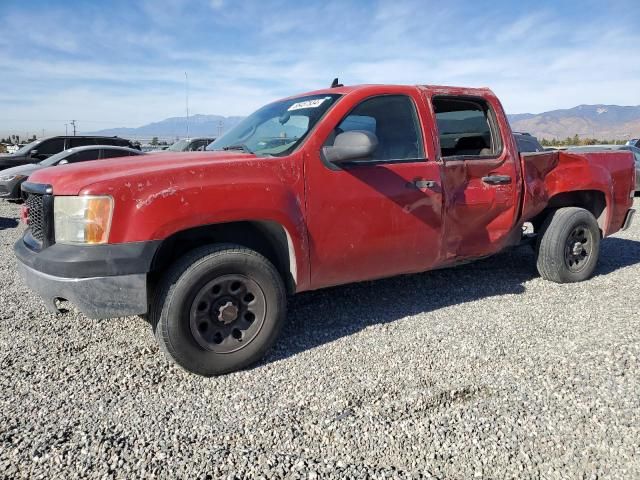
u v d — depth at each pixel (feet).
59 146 45.24
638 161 43.16
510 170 13.79
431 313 13.08
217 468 6.73
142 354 10.57
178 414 8.16
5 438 7.37
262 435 7.54
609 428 7.59
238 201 9.33
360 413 8.14
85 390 8.97
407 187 11.67
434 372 9.61
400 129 12.03
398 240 11.71
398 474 6.60
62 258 8.54
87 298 8.51
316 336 11.59
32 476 6.54
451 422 7.83
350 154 10.11
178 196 8.88
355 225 10.98
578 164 15.72
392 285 15.61
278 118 12.32
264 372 9.78
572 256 15.81
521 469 6.68
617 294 14.69
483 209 13.30
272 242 10.54
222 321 9.54
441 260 12.89
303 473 6.63
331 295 14.62
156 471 6.66
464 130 14.60
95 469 6.69
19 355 10.42
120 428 7.71
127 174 8.93
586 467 6.70
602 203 16.67
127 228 8.59
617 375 9.35
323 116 10.91
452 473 6.62
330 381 9.32
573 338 11.23
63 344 11.03
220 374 9.66
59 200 8.96
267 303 9.98
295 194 10.14
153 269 8.99
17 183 35.73
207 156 10.62
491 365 9.88
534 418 7.89
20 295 14.69
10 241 24.38
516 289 15.26
